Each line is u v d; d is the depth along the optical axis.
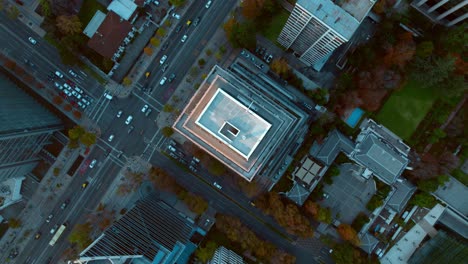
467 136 159.25
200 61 159.62
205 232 164.38
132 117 164.25
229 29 152.75
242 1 156.62
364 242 160.00
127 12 158.25
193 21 162.62
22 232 165.38
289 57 163.00
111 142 164.62
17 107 145.50
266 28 159.62
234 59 162.50
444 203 161.38
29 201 165.62
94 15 161.12
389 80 151.50
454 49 149.12
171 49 163.25
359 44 159.88
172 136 164.12
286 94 153.50
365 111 161.50
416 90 162.00
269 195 158.12
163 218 148.62
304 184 160.00
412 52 145.38
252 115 105.75
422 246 160.50
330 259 165.50
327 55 152.75
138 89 163.75
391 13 151.50
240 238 156.62
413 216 164.62
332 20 111.81
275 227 165.38
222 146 108.75
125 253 124.94
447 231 165.50
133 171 165.00
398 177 157.12
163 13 163.00
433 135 158.75
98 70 162.38
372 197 162.88
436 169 153.38
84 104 163.75
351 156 156.88
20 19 161.62
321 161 158.00
